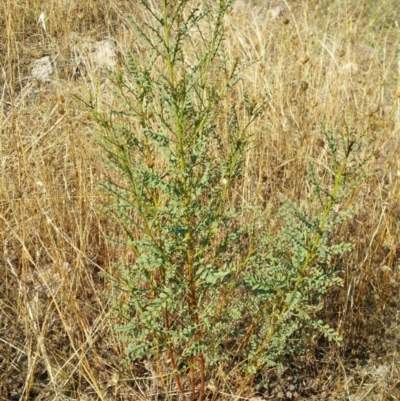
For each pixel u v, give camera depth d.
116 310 2.28
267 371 2.66
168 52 1.83
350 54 4.80
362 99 4.14
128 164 1.97
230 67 4.05
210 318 2.35
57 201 3.02
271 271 2.02
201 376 2.37
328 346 2.83
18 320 2.59
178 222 2.05
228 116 3.52
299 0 6.42
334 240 2.99
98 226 2.94
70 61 4.75
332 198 1.87
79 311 2.61
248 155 3.30
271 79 4.32
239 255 2.56
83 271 2.89
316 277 2.04
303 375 2.70
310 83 4.20
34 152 3.16
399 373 2.65
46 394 2.47
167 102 1.89
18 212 3.02
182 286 1.99
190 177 2.00
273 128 3.79
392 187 3.37
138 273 2.23
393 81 4.85
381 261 3.10
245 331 2.71
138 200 1.96
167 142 1.91
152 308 1.93
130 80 3.87
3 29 5.11
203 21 4.41
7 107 4.13
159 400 2.57
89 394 2.51
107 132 2.16
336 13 5.98
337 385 2.66
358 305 2.81
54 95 3.90
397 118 3.79
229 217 2.14
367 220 3.23
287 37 4.78
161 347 2.46
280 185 3.54
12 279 2.83
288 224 2.04
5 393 2.46
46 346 2.57
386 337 2.82
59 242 2.83
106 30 5.27
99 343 2.71
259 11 6.06
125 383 2.55
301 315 2.11
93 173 3.32
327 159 3.59
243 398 2.47
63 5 5.42
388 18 6.05
